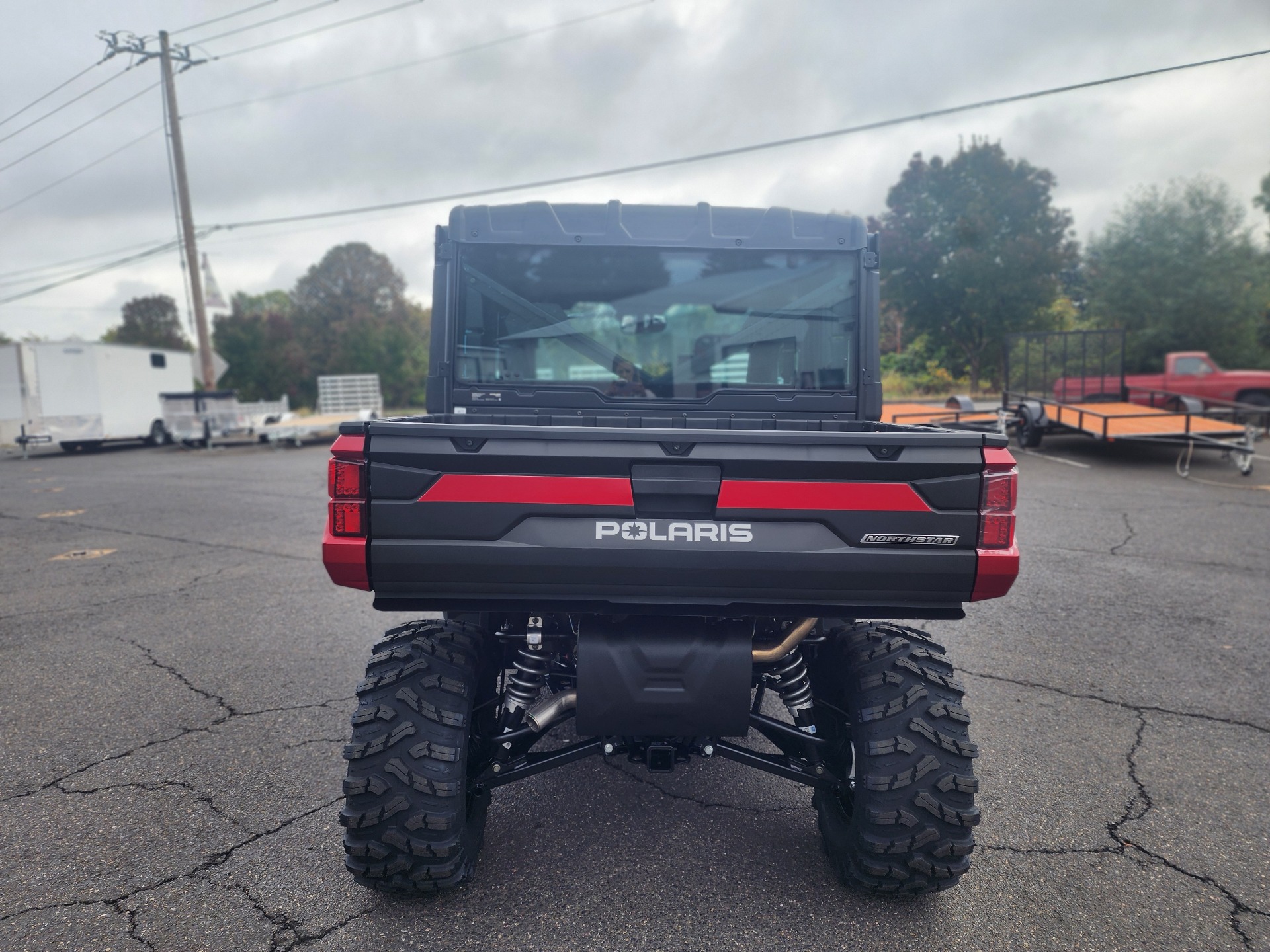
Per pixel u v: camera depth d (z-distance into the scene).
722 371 3.54
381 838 2.36
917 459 2.32
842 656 2.68
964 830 2.39
